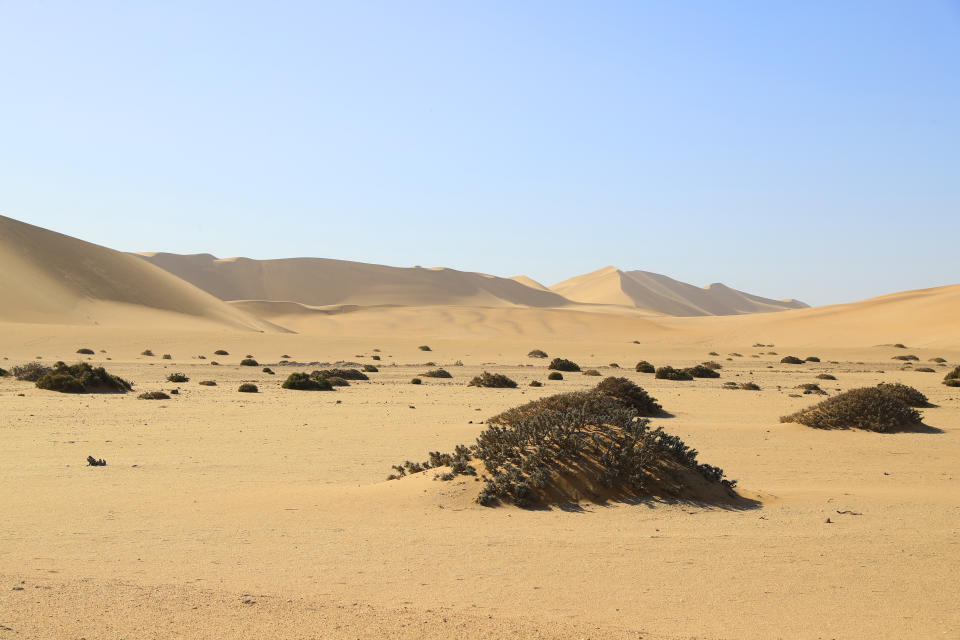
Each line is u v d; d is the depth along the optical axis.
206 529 11.23
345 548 10.20
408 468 15.70
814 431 24.69
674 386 46.91
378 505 12.89
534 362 77.88
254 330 153.00
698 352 95.00
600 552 10.10
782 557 10.02
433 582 8.67
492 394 40.69
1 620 6.65
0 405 30.77
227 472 16.83
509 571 9.17
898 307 144.62
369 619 7.16
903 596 8.48
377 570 9.13
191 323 139.75
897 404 26.14
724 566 9.55
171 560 9.39
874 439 23.30
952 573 9.41
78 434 23.02
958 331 116.94
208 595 7.76
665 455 14.33
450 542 10.57
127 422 26.34
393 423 26.86
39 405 31.30
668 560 9.77
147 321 132.12
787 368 72.06
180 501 13.35
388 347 91.12
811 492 15.48
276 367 64.31
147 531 11.02
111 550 9.84
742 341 134.12
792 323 145.25
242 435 23.48
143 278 154.25
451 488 13.39
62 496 13.62
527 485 13.07
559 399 21.62
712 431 24.41
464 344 96.44
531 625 7.14
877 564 9.77
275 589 8.18
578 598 8.18
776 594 8.48
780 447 21.59
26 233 146.75
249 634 6.61
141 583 8.20
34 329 84.69
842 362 84.06
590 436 14.27
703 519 12.29
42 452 19.27
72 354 72.44
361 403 34.91
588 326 172.00
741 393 41.09
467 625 7.07
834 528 11.89
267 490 14.53
